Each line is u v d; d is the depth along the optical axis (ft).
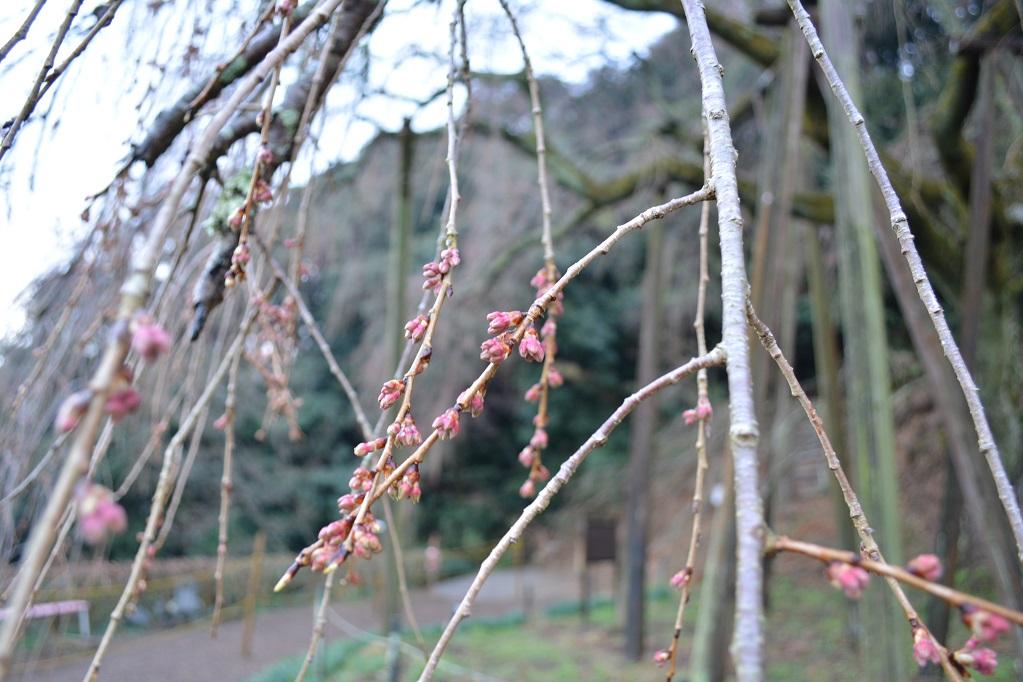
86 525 1.20
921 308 9.56
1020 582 8.58
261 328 6.06
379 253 25.13
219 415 15.60
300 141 4.66
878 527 8.70
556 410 38.32
